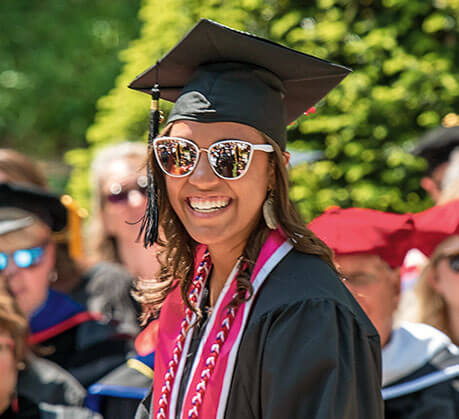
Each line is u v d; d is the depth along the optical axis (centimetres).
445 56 842
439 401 513
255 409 303
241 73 334
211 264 365
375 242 495
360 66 859
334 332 294
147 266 777
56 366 687
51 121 2134
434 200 767
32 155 2147
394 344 531
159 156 329
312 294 303
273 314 303
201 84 330
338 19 864
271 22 893
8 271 671
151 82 381
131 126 1059
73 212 768
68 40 2139
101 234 802
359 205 848
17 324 575
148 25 1029
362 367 299
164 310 373
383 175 847
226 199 319
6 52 2131
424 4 838
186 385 333
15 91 2117
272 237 330
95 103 2091
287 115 391
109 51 2128
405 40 854
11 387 575
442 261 567
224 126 317
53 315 734
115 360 719
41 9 2200
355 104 848
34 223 691
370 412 294
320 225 516
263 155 323
